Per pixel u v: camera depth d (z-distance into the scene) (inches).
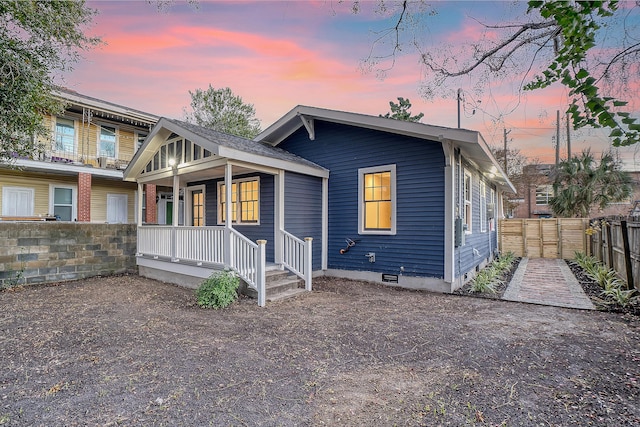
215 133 297.1
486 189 455.5
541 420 90.7
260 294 219.6
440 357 135.8
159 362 131.1
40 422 91.1
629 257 245.6
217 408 98.0
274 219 299.1
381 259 298.2
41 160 446.6
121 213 573.0
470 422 90.2
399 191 289.4
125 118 546.0
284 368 126.0
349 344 150.9
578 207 644.1
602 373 118.7
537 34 122.6
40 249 307.7
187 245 286.4
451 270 260.4
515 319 187.6
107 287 290.5
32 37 218.8
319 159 346.0
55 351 142.9
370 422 91.0
